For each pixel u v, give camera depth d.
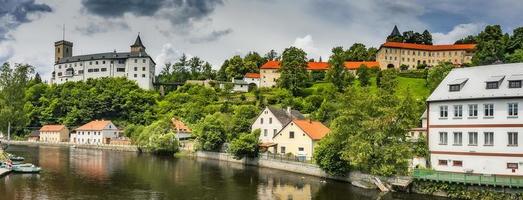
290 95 183.75
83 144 166.12
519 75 59.59
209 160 106.50
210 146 110.94
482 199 54.94
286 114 108.50
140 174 79.88
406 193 61.25
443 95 64.25
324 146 73.25
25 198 56.28
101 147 156.62
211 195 60.84
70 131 194.25
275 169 87.81
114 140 168.25
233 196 60.28
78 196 58.62
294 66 195.00
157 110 199.38
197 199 58.31
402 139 65.50
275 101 180.38
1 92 134.75
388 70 186.25
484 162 59.50
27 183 66.81
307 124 95.69
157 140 124.44
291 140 94.12
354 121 68.88
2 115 130.38
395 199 57.31
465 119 61.47
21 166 77.94
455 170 62.09
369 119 66.56
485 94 60.00
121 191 62.88
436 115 64.69
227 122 114.88
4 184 65.38
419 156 65.62
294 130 93.62
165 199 58.03
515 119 57.38
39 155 117.00
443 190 58.53
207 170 86.25
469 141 61.00
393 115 64.75
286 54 199.50
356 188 65.69
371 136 65.00
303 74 193.62
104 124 182.25
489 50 170.75
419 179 60.41
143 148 135.88
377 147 65.50
